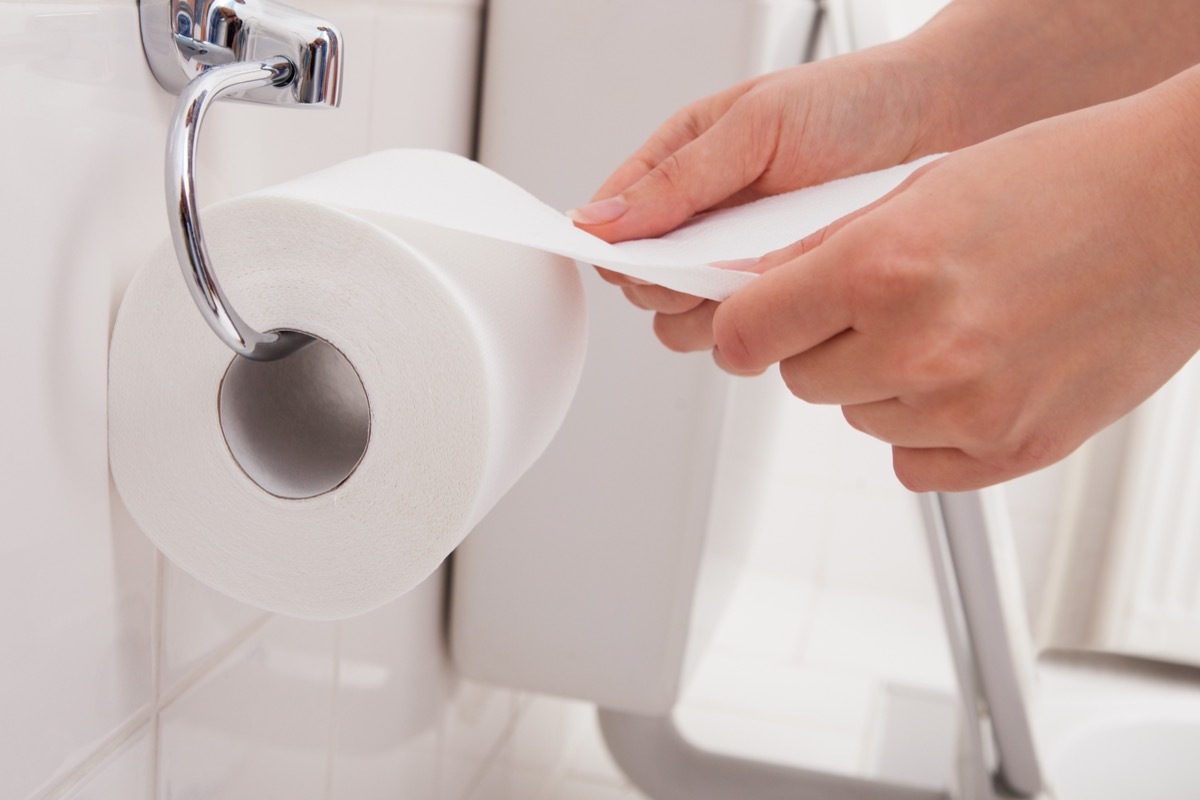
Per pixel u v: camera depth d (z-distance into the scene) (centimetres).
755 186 55
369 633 60
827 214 45
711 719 119
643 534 67
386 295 30
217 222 31
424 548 32
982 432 35
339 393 38
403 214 30
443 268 31
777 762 92
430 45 56
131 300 31
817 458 154
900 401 36
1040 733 92
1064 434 36
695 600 70
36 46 28
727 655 135
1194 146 32
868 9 71
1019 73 56
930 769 111
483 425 31
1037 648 148
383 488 32
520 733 97
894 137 55
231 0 32
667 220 50
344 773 58
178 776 40
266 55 32
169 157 27
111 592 35
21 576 30
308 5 42
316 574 33
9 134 28
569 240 34
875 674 133
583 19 60
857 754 114
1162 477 140
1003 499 81
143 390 32
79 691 34
